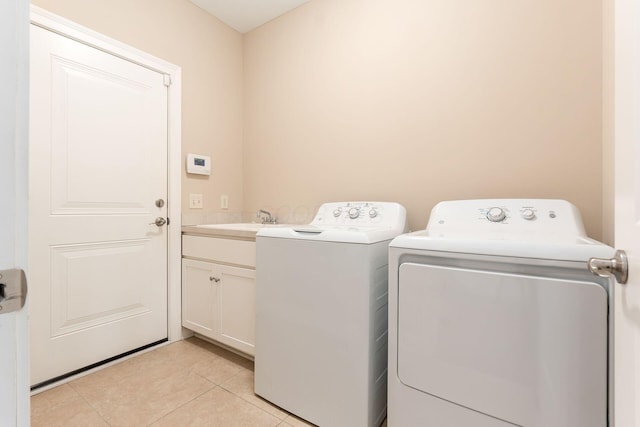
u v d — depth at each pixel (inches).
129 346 72.1
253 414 52.5
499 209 51.3
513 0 56.6
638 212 17.5
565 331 31.3
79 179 63.4
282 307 53.2
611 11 42.4
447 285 37.6
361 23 74.7
